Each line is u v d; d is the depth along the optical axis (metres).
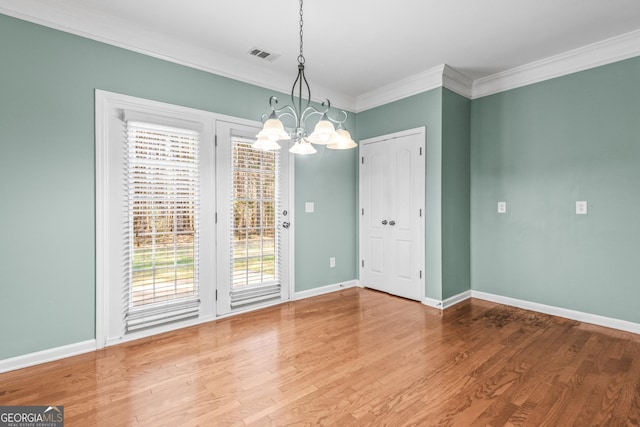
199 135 2.97
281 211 3.61
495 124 3.64
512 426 1.61
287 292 3.68
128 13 2.41
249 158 3.33
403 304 3.60
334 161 4.16
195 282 2.96
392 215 3.95
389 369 2.17
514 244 3.51
